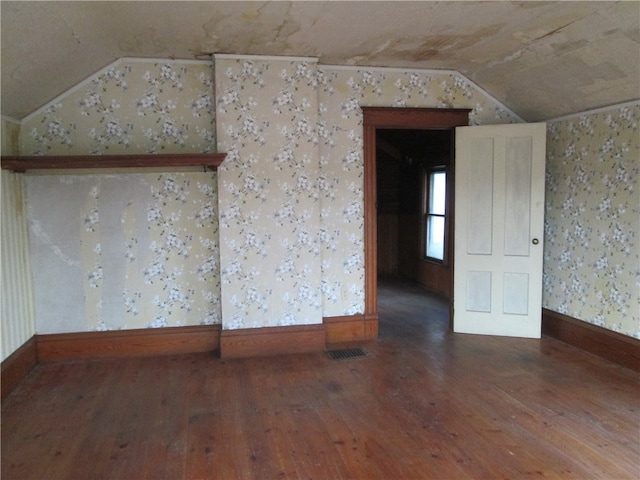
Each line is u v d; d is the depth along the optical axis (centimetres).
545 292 451
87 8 264
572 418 282
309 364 376
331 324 429
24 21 246
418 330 467
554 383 333
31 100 346
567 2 271
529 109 438
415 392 321
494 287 440
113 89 377
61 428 275
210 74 390
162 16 289
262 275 396
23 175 364
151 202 389
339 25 311
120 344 392
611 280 376
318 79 410
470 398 310
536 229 423
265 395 318
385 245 782
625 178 360
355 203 428
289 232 398
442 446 253
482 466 234
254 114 384
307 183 398
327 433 268
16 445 257
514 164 425
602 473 228
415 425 275
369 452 248
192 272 400
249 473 231
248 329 396
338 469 233
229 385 335
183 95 388
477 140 432
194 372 360
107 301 389
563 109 411
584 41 316
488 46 353
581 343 403
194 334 403
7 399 314
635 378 341
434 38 337
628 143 356
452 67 418
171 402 308
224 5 274
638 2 262
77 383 340
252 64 380
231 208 386
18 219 354
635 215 353
